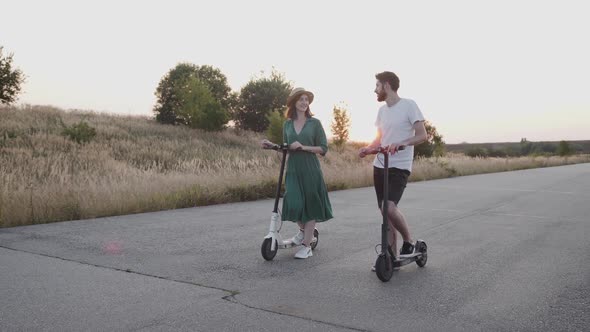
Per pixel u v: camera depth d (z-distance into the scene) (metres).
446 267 4.95
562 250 5.83
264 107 46.19
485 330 3.18
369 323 3.30
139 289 4.09
